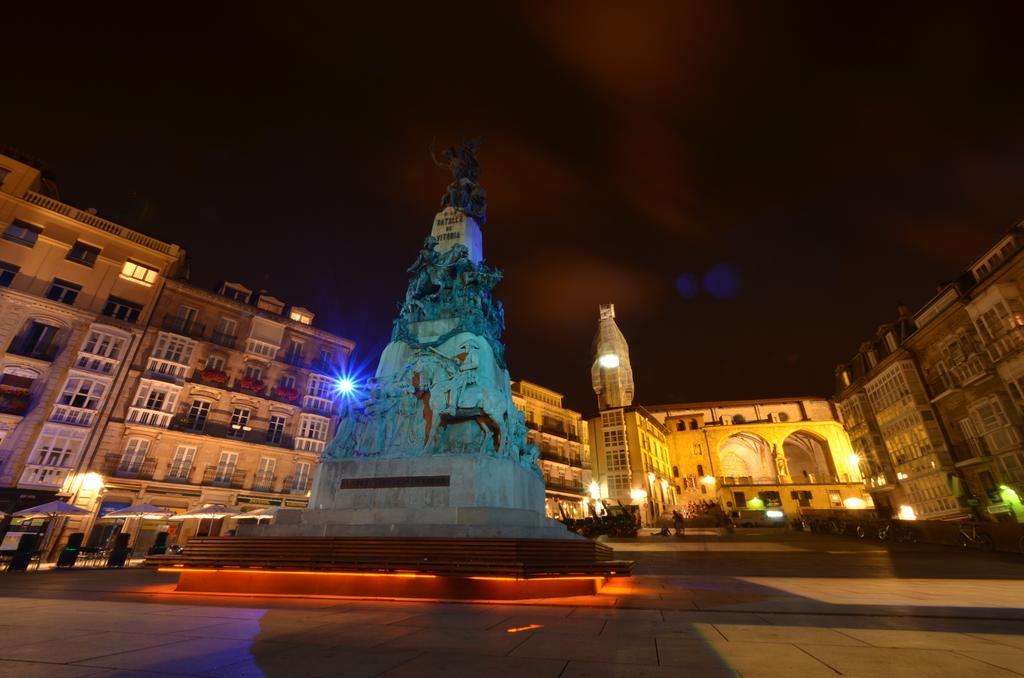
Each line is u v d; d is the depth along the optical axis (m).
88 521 26.75
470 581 8.59
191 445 31.55
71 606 7.62
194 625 6.07
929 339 32.84
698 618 6.51
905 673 3.81
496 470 11.59
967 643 4.89
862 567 15.14
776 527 41.88
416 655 4.57
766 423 61.25
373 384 13.83
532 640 5.20
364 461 11.99
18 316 27.70
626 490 50.84
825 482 57.59
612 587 10.50
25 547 17.52
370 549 9.28
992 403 27.84
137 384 30.47
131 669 4.03
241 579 9.48
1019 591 9.31
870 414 40.44
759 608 7.32
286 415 36.72
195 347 33.41
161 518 26.53
